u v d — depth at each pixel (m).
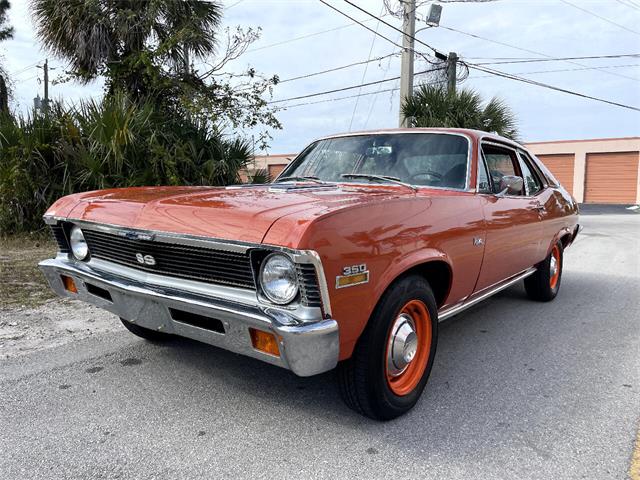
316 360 2.20
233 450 2.45
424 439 2.58
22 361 3.42
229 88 11.02
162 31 10.66
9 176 8.14
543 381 3.34
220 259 2.38
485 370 3.52
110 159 8.34
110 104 8.65
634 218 19.59
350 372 2.56
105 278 2.79
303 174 4.07
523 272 4.73
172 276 2.61
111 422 2.68
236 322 2.28
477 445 2.54
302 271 2.15
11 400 2.88
